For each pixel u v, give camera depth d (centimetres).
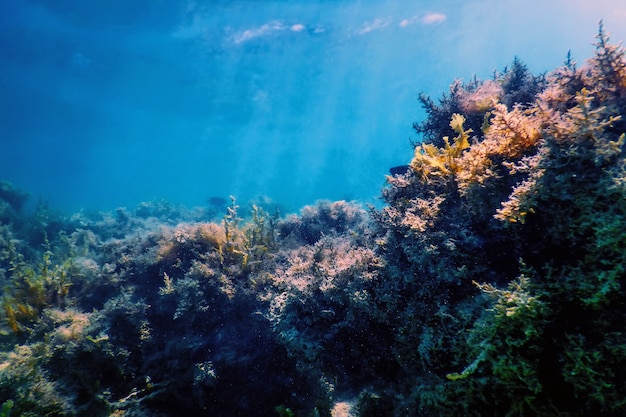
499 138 274
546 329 200
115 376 404
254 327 414
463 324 225
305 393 390
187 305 428
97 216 1664
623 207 185
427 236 268
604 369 180
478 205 262
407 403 270
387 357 289
